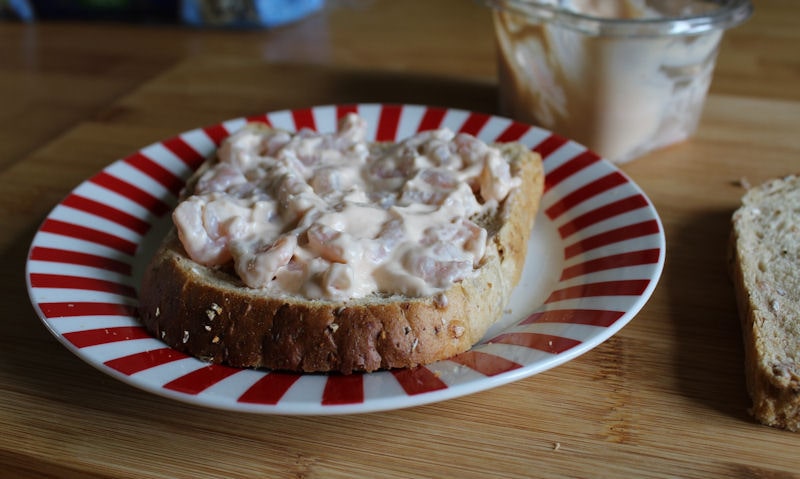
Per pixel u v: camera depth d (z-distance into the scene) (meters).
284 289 0.27
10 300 0.31
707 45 0.37
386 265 0.27
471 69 0.49
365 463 0.25
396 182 0.31
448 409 0.26
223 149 0.33
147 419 0.26
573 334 0.26
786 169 0.38
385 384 0.25
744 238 0.31
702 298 0.30
